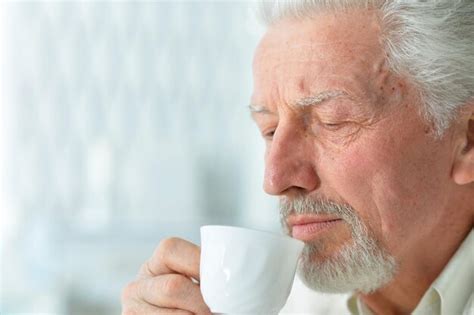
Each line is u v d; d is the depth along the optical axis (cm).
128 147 316
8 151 316
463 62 132
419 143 131
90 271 310
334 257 130
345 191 129
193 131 318
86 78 316
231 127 317
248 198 312
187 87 320
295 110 132
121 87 317
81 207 316
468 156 135
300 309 185
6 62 316
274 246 109
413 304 147
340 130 130
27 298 306
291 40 134
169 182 316
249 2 149
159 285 127
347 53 129
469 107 134
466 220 138
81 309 306
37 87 316
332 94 128
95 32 316
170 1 318
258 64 140
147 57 319
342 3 130
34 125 317
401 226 130
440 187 134
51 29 316
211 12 319
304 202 131
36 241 311
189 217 316
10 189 313
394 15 130
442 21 131
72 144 316
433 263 140
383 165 128
